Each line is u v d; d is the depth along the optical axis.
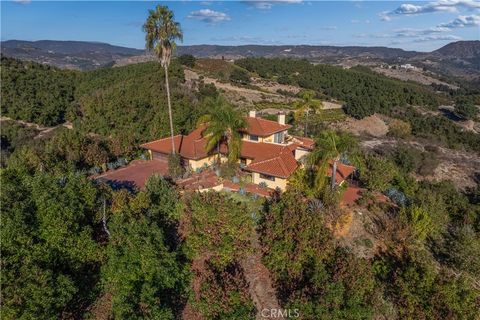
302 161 36.91
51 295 19.86
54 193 25.02
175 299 23.72
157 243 23.55
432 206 34.19
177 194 31.11
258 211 30.73
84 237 23.59
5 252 21.00
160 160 45.56
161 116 57.66
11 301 18.75
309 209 29.86
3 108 93.00
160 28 35.62
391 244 29.02
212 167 40.72
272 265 25.88
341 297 22.64
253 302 24.14
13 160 39.28
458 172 70.62
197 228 26.97
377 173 36.84
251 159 39.25
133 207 27.42
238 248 26.56
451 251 30.06
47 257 21.77
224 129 36.75
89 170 41.59
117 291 22.42
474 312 23.67
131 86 82.44
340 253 26.08
